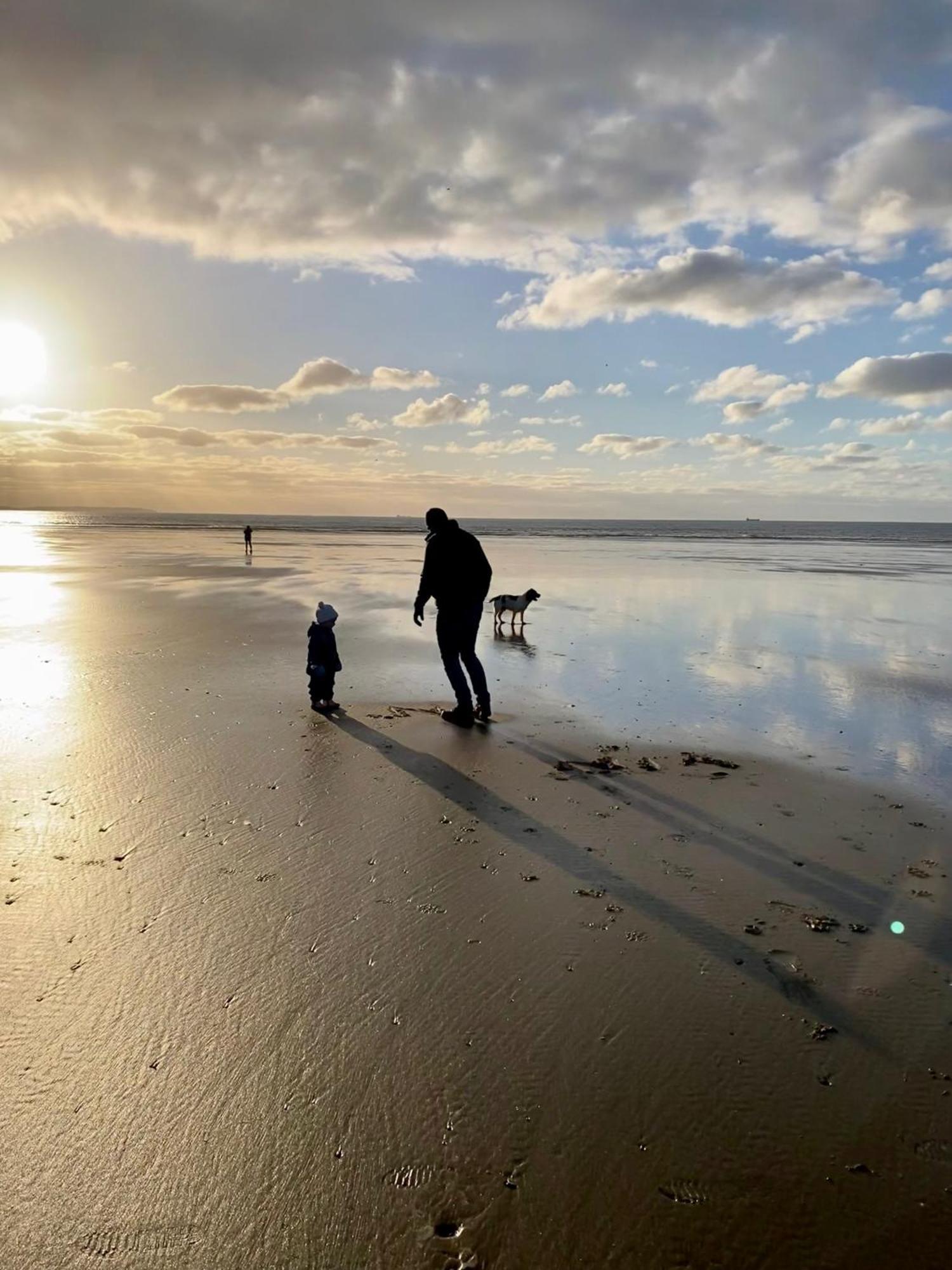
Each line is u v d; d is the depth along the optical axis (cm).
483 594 767
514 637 1337
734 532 11625
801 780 629
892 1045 308
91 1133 257
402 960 359
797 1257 221
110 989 333
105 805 539
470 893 424
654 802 570
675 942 380
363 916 397
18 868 442
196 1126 261
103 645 1156
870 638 1395
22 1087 277
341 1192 238
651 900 422
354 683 945
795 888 440
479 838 496
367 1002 328
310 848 475
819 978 353
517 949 371
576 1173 247
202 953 360
